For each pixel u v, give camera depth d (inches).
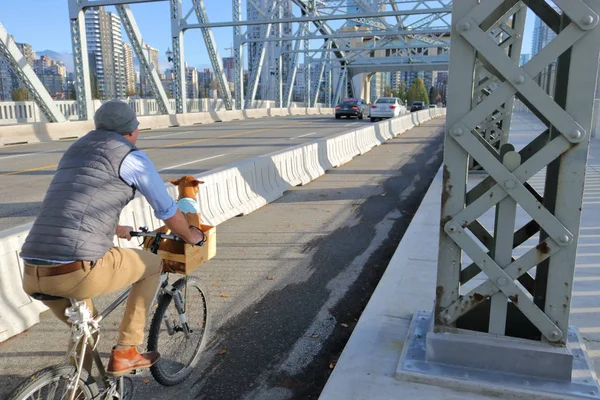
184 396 128.5
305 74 1996.8
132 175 97.6
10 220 291.7
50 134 753.0
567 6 99.3
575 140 104.3
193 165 495.5
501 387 113.0
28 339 155.8
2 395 125.9
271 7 1421.0
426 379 118.6
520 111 1577.3
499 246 115.9
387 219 312.3
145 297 109.7
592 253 214.5
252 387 132.8
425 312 152.0
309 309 180.9
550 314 114.7
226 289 197.9
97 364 105.8
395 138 882.8
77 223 92.6
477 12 105.0
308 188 410.3
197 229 114.5
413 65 2368.4
